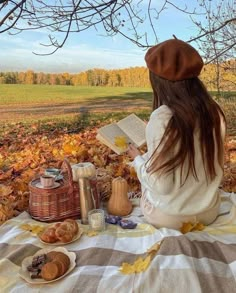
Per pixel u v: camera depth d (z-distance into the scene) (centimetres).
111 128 247
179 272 170
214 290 164
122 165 344
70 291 165
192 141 190
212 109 196
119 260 185
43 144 419
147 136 198
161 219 214
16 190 298
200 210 209
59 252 190
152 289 164
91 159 378
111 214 244
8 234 217
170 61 191
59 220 235
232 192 298
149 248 193
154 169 193
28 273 179
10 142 413
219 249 191
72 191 238
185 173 199
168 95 195
